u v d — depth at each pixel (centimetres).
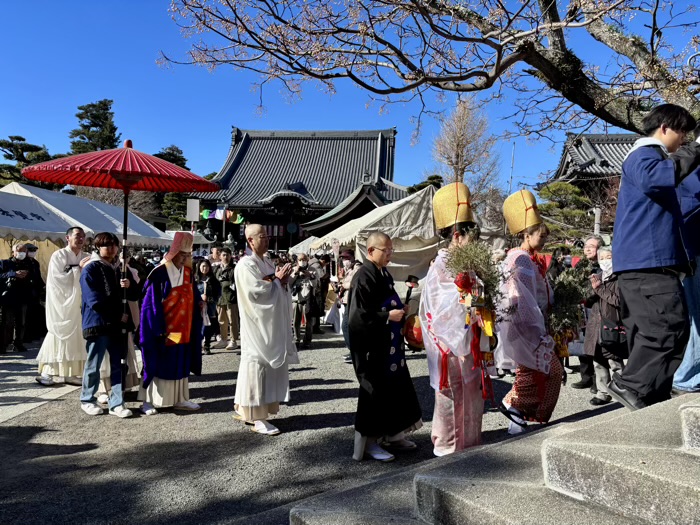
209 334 912
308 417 516
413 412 392
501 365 403
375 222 1159
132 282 554
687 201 315
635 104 559
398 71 530
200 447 426
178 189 598
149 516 304
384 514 221
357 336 372
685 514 161
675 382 349
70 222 1273
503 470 230
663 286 274
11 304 874
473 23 526
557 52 554
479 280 339
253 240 469
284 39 486
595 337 534
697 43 492
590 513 183
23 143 3403
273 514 275
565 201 1809
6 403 555
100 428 473
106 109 4556
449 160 2820
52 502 322
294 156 5066
